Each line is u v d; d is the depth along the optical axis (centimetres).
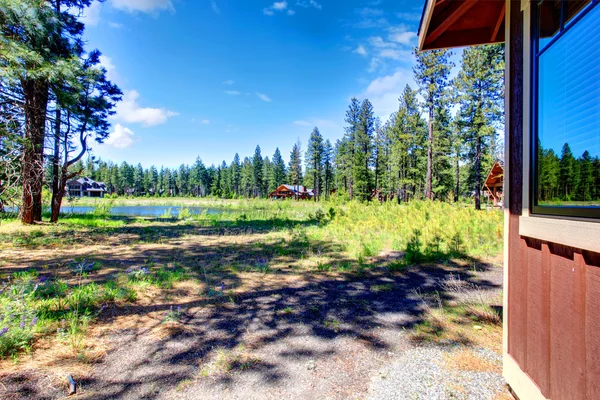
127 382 217
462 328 309
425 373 230
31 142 979
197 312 349
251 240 892
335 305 375
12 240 794
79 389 207
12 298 321
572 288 148
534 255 183
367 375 229
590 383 136
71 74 978
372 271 531
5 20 879
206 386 215
